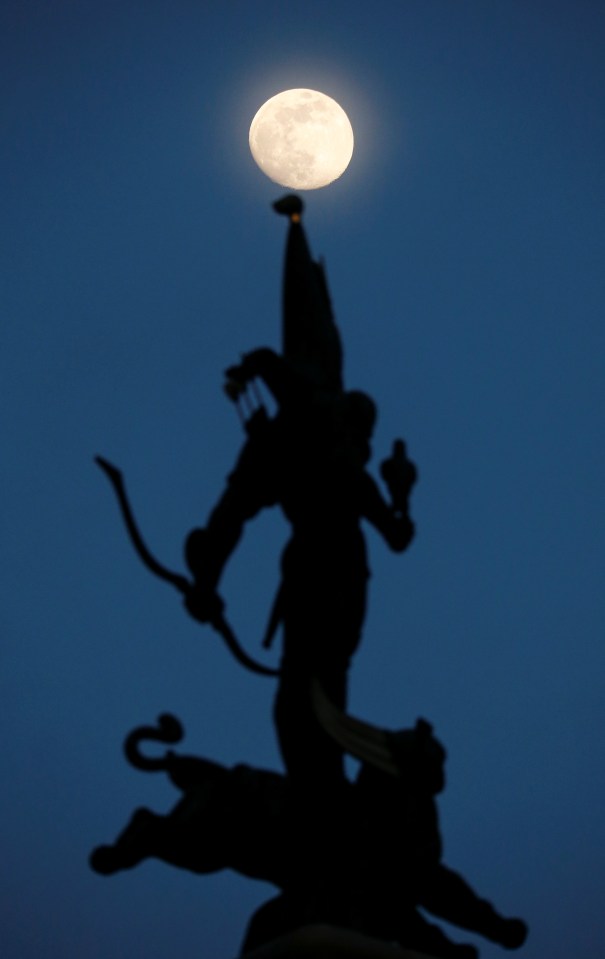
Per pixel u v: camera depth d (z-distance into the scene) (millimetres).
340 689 30766
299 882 29922
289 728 30438
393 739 30094
